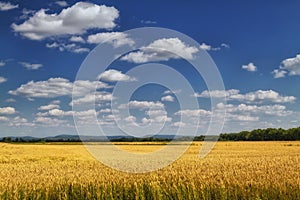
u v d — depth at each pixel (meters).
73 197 19.14
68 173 23.02
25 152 43.09
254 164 27.81
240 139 107.94
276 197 17.78
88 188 19.33
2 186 18.70
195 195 18.12
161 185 18.95
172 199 18.39
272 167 25.58
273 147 62.78
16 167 27.52
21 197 18.48
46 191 18.86
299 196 17.73
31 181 19.84
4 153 40.75
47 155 38.59
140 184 19.05
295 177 19.77
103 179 20.22
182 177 20.52
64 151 46.09
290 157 36.00
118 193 19.23
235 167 25.72
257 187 17.92
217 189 18.31
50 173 23.25
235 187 18.25
